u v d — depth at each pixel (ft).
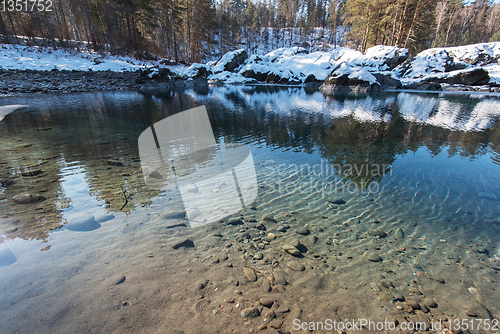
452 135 21.72
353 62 94.79
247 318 4.74
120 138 18.67
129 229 7.58
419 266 6.50
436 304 5.29
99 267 5.88
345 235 7.93
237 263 6.42
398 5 92.89
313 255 6.89
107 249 6.58
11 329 4.17
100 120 25.82
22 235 6.95
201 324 4.54
